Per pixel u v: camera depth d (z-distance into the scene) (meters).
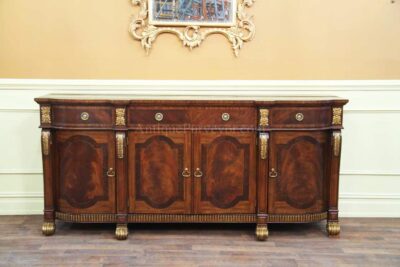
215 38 3.35
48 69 3.34
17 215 3.43
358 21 3.34
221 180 2.94
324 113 2.91
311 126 2.90
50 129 2.90
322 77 3.39
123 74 3.36
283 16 3.33
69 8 3.29
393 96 3.39
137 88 3.37
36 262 2.59
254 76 3.38
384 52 3.37
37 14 3.29
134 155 2.91
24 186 3.44
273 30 3.35
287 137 2.91
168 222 3.05
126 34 3.33
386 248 2.84
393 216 3.44
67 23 3.30
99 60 3.34
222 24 3.32
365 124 3.42
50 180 2.95
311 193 2.97
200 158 2.92
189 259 2.65
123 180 2.90
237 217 2.97
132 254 2.71
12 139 3.41
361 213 3.45
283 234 3.08
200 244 2.88
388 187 3.44
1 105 3.36
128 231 3.09
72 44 3.32
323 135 2.95
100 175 2.93
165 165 2.93
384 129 3.42
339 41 3.36
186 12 3.31
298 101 2.86
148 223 3.25
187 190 2.95
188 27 3.32
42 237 2.98
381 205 3.44
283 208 2.96
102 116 2.87
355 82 3.37
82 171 2.93
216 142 2.91
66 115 2.87
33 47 3.32
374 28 3.35
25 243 2.87
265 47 3.36
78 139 2.90
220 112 2.88
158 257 2.68
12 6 3.28
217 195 2.95
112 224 3.24
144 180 2.93
